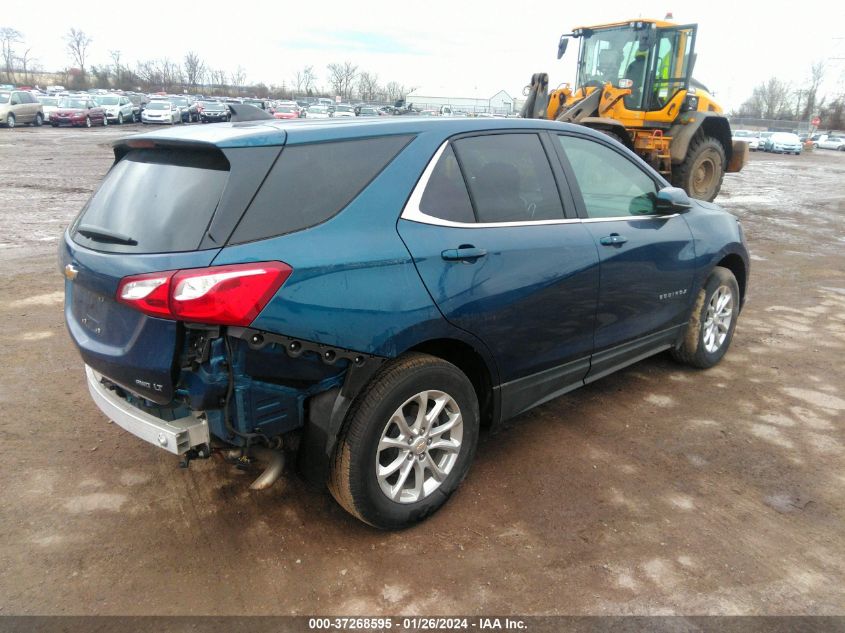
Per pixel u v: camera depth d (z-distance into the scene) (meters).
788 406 4.24
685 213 4.38
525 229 3.20
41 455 3.43
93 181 14.52
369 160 2.73
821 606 2.50
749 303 6.72
